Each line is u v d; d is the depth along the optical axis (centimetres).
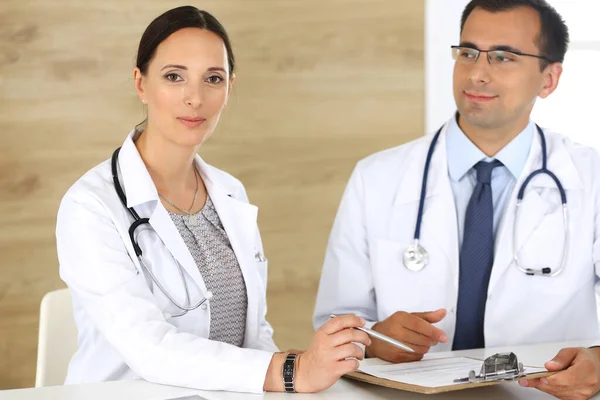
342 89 394
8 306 353
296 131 389
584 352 187
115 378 206
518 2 240
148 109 211
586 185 251
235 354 186
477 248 245
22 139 351
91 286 193
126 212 205
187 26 204
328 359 179
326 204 396
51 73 353
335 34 391
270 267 389
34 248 355
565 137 265
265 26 380
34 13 349
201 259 215
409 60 403
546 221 245
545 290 243
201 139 208
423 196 251
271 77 383
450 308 244
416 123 406
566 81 398
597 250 246
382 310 250
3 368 353
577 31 397
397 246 250
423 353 208
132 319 190
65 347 238
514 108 240
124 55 361
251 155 383
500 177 252
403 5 399
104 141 362
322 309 263
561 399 180
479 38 239
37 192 354
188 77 202
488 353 220
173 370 185
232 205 227
